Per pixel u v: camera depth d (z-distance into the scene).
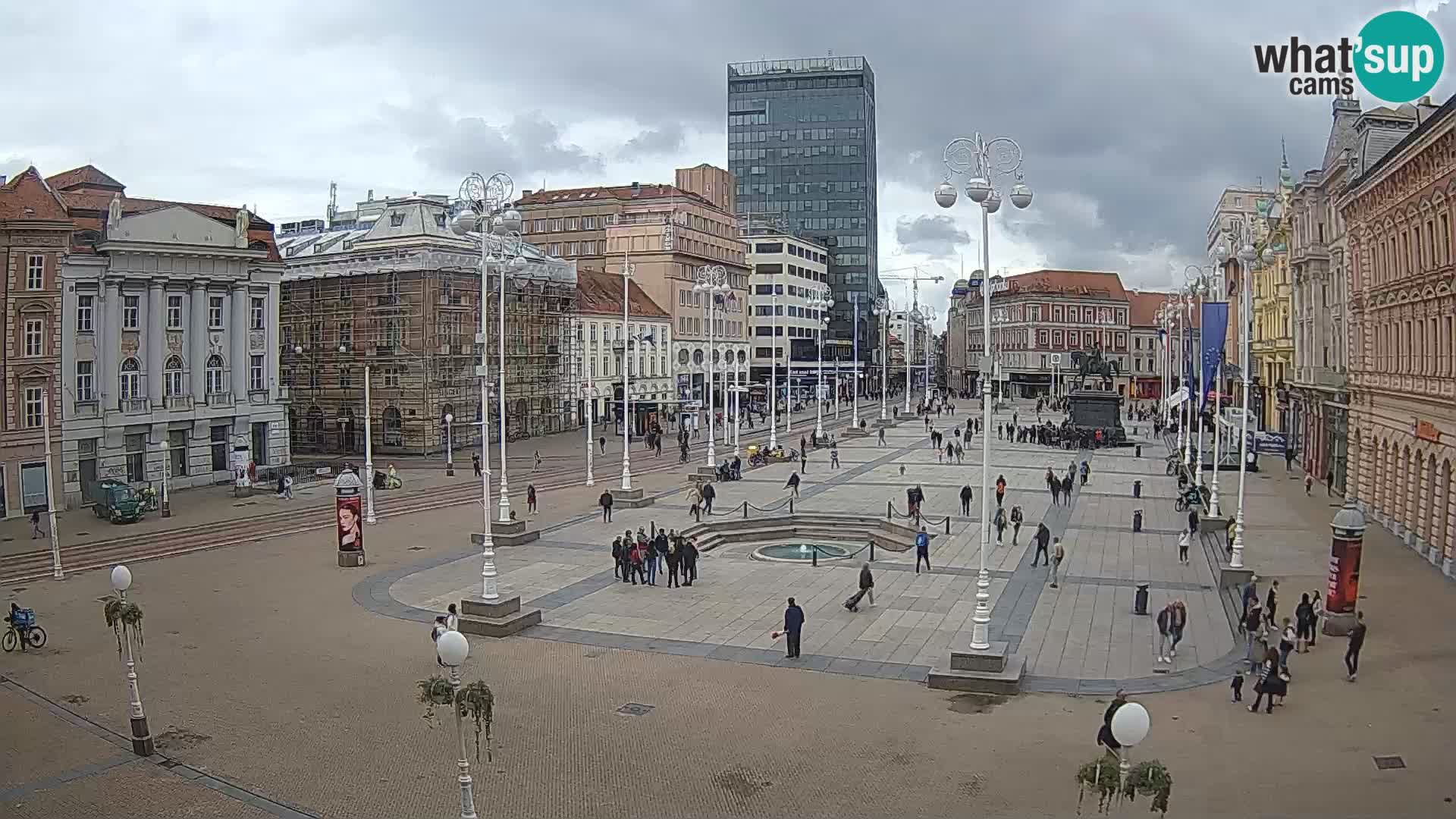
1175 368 149.38
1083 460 86.88
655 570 42.75
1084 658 31.08
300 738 24.83
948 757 23.39
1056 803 20.88
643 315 135.25
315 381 103.69
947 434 113.38
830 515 55.44
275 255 80.00
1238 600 37.94
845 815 20.47
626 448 62.16
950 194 30.00
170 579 42.97
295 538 53.12
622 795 21.58
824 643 32.72
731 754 23.67
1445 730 24.48
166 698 27.81
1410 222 47.59
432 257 97.56
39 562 47.53
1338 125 69.50
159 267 70.12
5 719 26.33
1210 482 71.50
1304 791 21.05
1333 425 66.50
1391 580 39.78
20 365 61.16
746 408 136.88
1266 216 101.88
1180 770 22.19
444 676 28.95
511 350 109.38
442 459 93.25
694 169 174.88
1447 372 42.53
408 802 21.34
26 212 61.50
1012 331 184.38
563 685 28.67
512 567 44.28
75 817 20.86
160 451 69.94
